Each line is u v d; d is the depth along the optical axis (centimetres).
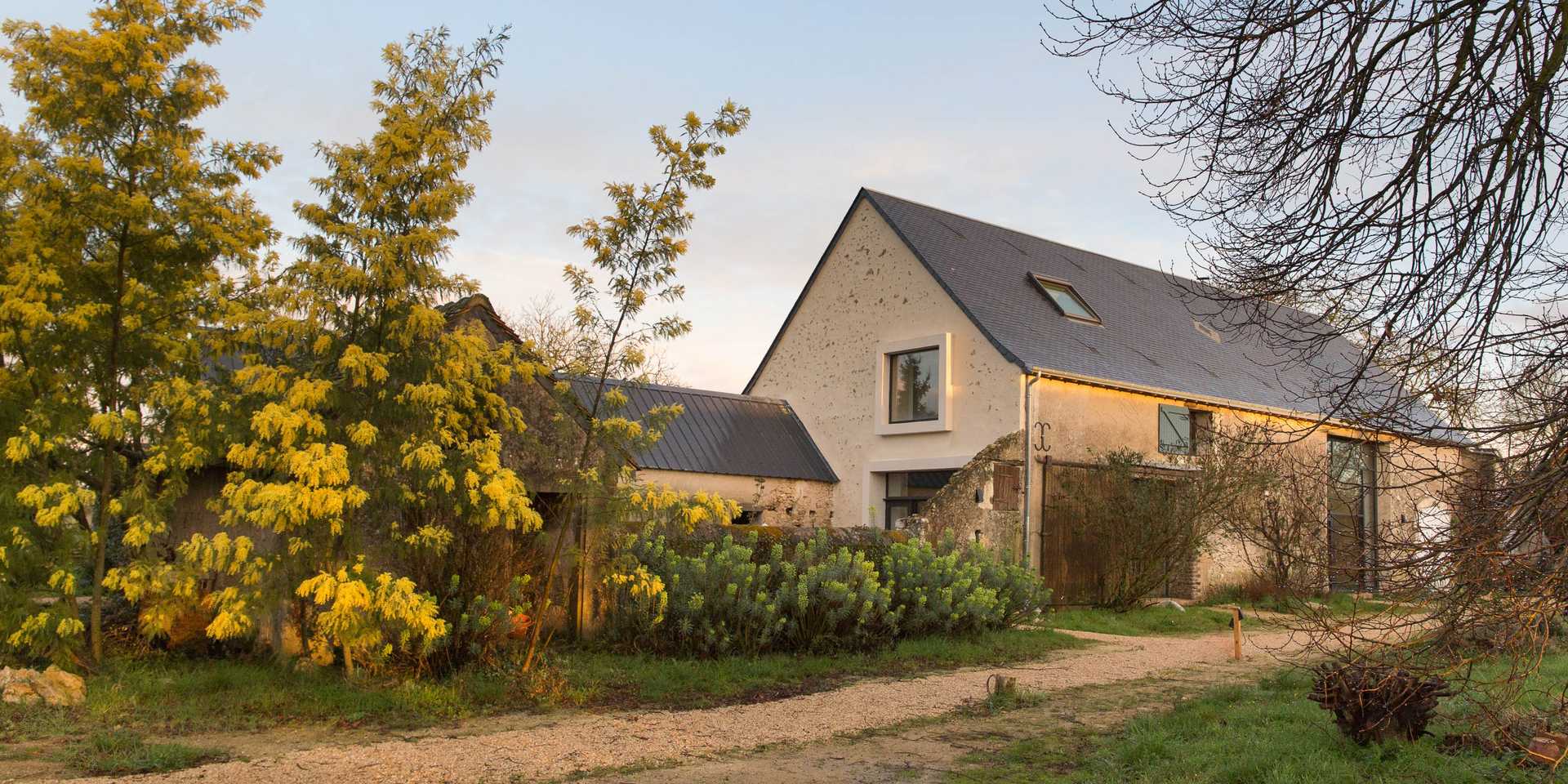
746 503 1906
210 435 981
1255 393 2158
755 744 797
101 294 1022
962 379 1883
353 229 945
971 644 1320
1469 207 557
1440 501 570
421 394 922
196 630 1107
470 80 1016
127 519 1069
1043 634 1443
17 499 930
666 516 1051
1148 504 1802
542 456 1061
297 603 1045
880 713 919
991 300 1969
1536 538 464
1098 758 737
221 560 899
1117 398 1934
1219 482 1695
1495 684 488
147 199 973
